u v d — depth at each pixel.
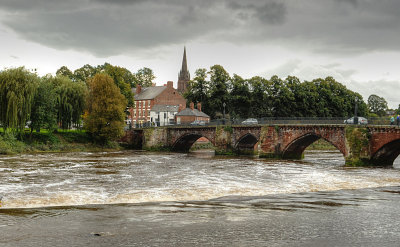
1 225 17.14
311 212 20.31
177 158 58.12
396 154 46.09
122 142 87.12
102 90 77.50
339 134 49.09
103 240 14.96
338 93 111.56
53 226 17.02
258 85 103.44
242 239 15.29
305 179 33.25
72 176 34.25
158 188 27.72
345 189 28.50
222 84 104.81
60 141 74.88
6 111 62.84
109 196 24.59
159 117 122.62
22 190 26.45
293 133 56.16
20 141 67.44
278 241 15.12
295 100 103.50
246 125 63.81
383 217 19.23
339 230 16.77
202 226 17.16
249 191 27.08
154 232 16.12
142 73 153.25
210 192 26.39
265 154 59.59
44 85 69.12
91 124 77.88
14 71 64.25
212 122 72.81
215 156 64.62
